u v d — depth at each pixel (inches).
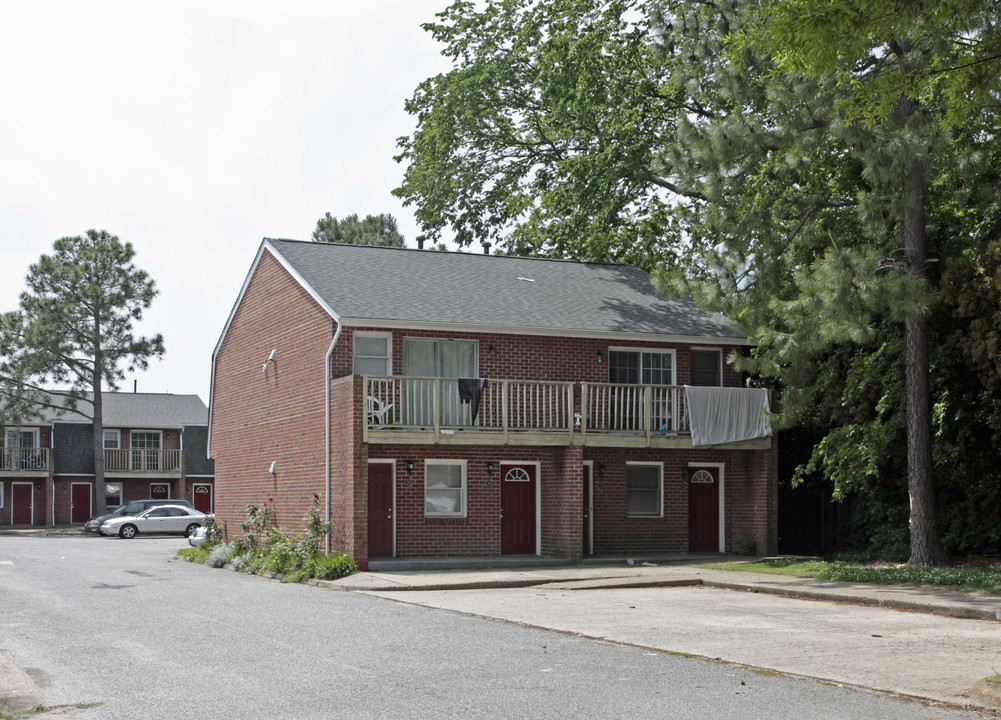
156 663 442.0
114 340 2032.5
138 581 853.2
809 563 919.7
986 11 512.1
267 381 1098.1
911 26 470.9
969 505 888.9
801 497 1133.7
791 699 365.1
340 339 924.6
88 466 2191.2
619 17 1211.9
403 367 954.1
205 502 2285.9
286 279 1051.9
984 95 507.2
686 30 863.1
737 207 853.8
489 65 1386.6
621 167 1195.3
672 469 1051.9
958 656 454.9
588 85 1219.2
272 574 894.4
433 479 964.6
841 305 723.4
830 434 919.0
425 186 1487.5
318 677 407.5
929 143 679.1
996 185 807.1
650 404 990.4
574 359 1012.5
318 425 952.3
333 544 908.6
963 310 814.5
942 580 727.1
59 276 2012.8
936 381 852.0
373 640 504.7
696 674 411.8
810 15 450.0
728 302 858.8
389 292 983.0
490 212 1508.4
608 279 1167.0
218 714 345.1
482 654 461.1
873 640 502.6
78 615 610.5
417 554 946.7
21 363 1947.6
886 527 952.3
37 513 2161.7
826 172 928.9
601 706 353.1
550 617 593.0
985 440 869.8
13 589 779.4
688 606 652.1
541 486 994.7
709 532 1067.3
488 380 936.9
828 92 733.3
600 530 1017.5
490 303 1011.9
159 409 2320.4
